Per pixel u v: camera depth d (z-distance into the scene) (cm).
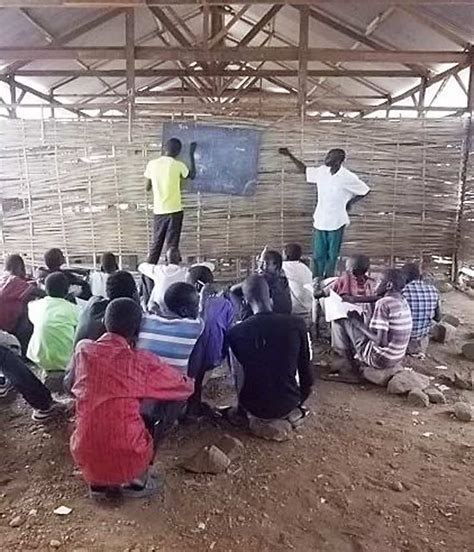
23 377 358
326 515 276
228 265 709
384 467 319
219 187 689
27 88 998
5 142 683
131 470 277
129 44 739
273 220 702
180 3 645
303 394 370
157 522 269
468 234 716
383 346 430
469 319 614
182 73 934
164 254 654
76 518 271
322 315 525
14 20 732
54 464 320
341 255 721
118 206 695
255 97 1194
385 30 817
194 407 371
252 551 249
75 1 580
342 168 624
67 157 684
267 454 333
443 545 254
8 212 702
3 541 254
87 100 1248
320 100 1211
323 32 944
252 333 346
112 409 273
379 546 253
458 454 334
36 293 441
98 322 360
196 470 311
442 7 676
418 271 500
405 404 405
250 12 1027
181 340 324
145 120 674
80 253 707
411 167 707
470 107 758
